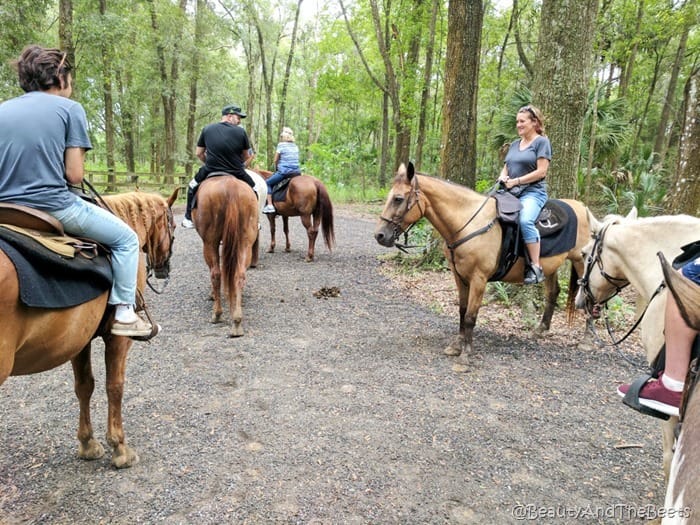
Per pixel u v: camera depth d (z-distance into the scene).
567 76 5.98
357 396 3.87
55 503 2.56
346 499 2.63
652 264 2.83
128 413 3.52
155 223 3.46
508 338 5.35
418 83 16.92
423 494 2.70
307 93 35.38
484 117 22.50
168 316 5.79
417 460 3.02
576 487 2.80
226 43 23.73
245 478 2.80
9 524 2.39
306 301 6.55
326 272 8.27
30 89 2.20
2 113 2.08
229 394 3.87
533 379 4.28
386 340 5.18
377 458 3.03
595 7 5.89
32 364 2.18
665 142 24.20
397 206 4.29
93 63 16.56
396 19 16.69
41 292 1.98
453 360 4.66
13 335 1.92
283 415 3.55
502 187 4.74
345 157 25.02
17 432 3.26
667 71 23.73
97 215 2.37
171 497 2.62
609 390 4.10
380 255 9.69
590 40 5.94
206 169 5.85
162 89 20.61
